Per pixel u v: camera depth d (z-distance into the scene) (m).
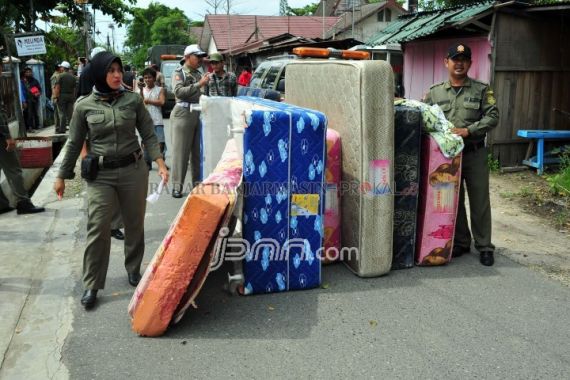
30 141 9.94
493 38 9.08
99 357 3.41
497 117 4.77
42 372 3.25
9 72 13.52
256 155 4.09
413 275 4.73
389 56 15.09
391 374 3.23
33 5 20.19
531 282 4.58
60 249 5.41
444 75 10.80
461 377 3.20
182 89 7.10
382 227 4.56
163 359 3.38
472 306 4.12
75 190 8.03
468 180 4.93
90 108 3.97
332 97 4.90
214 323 3.84
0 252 5.31
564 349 3.51
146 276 3.79
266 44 23.11
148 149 4.27
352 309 4.06
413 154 4.68
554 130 9.56
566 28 9.46
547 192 7.81
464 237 5.20
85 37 22.28
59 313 4.02
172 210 6.82
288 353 3.45
